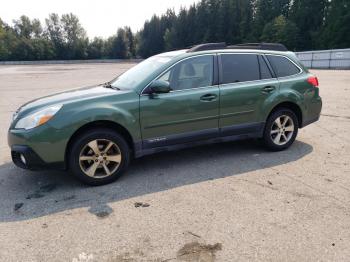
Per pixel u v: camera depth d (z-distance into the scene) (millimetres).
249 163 4832
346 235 2928
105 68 44312
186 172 4547
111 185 4172
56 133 3832
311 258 2627
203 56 4684
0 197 3896
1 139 6605
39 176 4539
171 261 2641
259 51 5133
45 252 2787
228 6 79688
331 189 3879
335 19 53250
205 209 3463
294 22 64938
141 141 4305
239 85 4828
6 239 2992
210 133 4727
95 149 4051
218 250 2762
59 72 34281
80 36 95312
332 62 30047
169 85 4242
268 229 3051
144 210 3482
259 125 5082
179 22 91000
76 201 3738
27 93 14672
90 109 3953
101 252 2775
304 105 5387
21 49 86125
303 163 4777
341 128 6785
